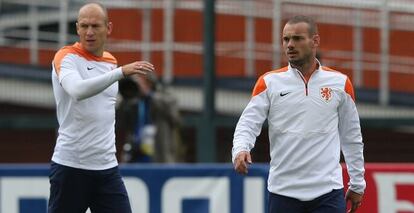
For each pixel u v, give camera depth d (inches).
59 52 880.9
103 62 892.6
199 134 1550.2
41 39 1802.4
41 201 1280.8
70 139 888.9
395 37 1761.8
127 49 1754.4
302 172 824.3
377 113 1679.4
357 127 844.0
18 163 1720.0
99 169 897.5
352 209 876.0
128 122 1469.0
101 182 904.9
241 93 1654.8
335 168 828.6
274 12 1716.3
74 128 886.4
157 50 1752.0
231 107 1649.9
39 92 1726.1
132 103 1465.3
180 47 1766.7
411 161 1599.4
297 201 828.6
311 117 821.9
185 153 1670.8
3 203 1280.8
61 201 903.1
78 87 828.0
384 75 1697.8
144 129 1457.9
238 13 1749.5
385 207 1229.7
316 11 1755.7
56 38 1804.9
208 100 1547.7
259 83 839.1
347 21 1754.4
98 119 887.7
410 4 1752.0
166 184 1274.6
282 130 826.8
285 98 824.9
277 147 832.3
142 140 1454.2
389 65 1754.4
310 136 821.2
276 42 1715.1
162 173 1275.8
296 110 823.7
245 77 1659.7
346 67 1756.9
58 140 901.2
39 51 1795.0
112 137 906.7
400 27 1760.6
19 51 1781.5
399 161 1601.9
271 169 844.0
